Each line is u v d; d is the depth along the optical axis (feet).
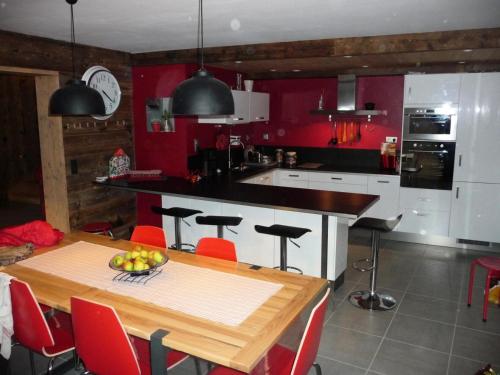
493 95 16.97
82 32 13.73
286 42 15.19
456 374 9.71
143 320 7.00
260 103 22.08
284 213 14.19
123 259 8.91
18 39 13.88
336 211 12.30
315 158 23.45
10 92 27.84
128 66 18.71
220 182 17.57
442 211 18.62
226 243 10.02
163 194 15.67
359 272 15.76
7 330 7.94
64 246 10.79
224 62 17.06
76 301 6.91
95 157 17.51
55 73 15.28
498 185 17.47
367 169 21.02
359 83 21.50
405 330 11.62
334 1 9.76
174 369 9.86
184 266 9.39
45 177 16.56
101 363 7.11
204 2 9.84
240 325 6.84
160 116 18.63
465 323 11.99
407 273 15.70
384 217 19.83
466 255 17.69
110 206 18.53
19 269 9.25
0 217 24.63
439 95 17.83
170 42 15.62
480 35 12.69
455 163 17.99
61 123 15.83
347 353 10.53
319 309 6.88
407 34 13.50
